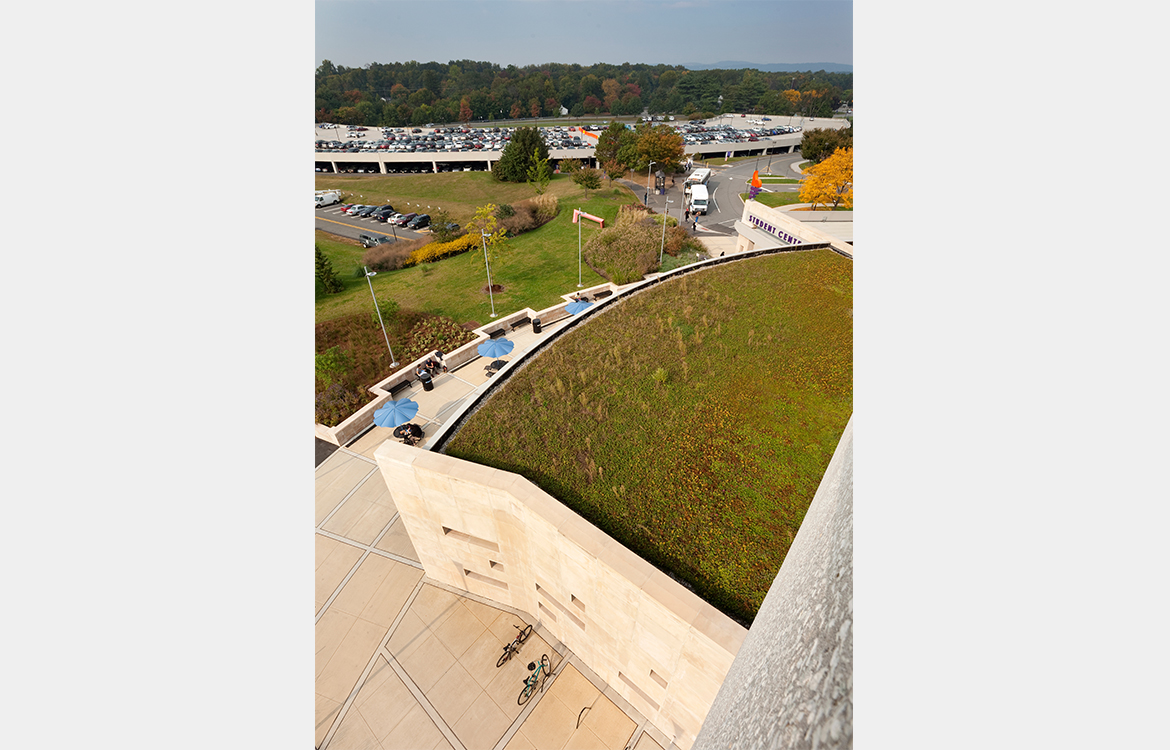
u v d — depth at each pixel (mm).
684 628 10672
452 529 16406
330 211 74500
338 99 170000
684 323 22156
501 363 30266
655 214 60406
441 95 194000
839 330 21734
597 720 15297
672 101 174875
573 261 47250
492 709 15664
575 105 182000
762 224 41500
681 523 13203
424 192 81688
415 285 44469
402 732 15312
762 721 3998
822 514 6422
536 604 17016
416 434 24906
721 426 16453
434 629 17625
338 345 33812
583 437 16031
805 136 82250
